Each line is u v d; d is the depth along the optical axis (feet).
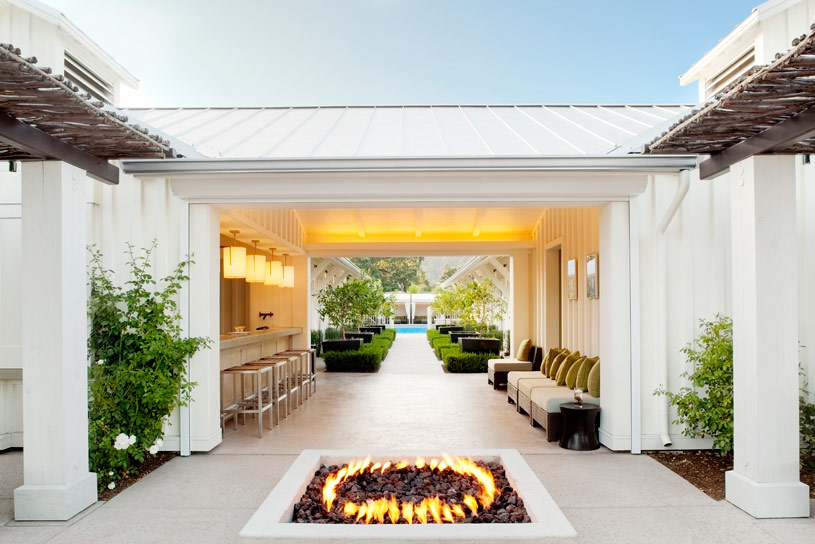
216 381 18.79
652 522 12.14
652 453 17.75
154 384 16.14
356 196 17.65
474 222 35.37
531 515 9.93
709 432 16.74
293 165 16.71
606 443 18.30
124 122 11.67
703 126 11.85
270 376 21.80
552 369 25.21
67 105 10.36
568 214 27.50
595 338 22.63
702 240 18.10
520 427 21.71
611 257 18.02
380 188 17.51
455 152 19.92
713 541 11.21
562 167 16.62
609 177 17.63
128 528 11.96
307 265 38.09
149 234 18.25
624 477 15.29
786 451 12.48
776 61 9.00
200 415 17.95
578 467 16.22
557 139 22.22
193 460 17.19
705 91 26.37
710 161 14.33
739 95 10.07
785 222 12.63
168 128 23.93
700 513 12.67
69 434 12.68
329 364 40.70
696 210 18.08
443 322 105.60
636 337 17.87
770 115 11.14
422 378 36.88
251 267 26.96
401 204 18.20
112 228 18.15
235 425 21.25
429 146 21.08
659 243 17.94
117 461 14.84
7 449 18.53
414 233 36.99
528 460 16.99
